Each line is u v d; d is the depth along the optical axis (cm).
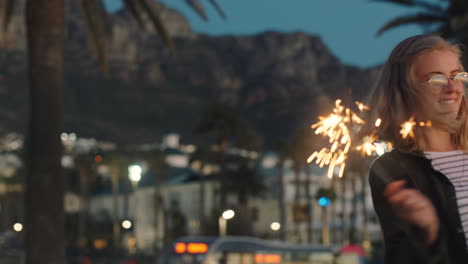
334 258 3141
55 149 2111
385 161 167
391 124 180
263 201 11869
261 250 3023
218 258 2955
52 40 2122
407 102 179
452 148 177
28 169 2105
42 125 2102
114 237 12681
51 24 2123
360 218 11881
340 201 12050
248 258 2995
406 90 178
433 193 160
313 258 3117
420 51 178
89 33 2412
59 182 2116
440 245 144
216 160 11156
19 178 13400
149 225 13275
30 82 2123
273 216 11831
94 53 2406
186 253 2955
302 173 11931
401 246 146
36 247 2084
